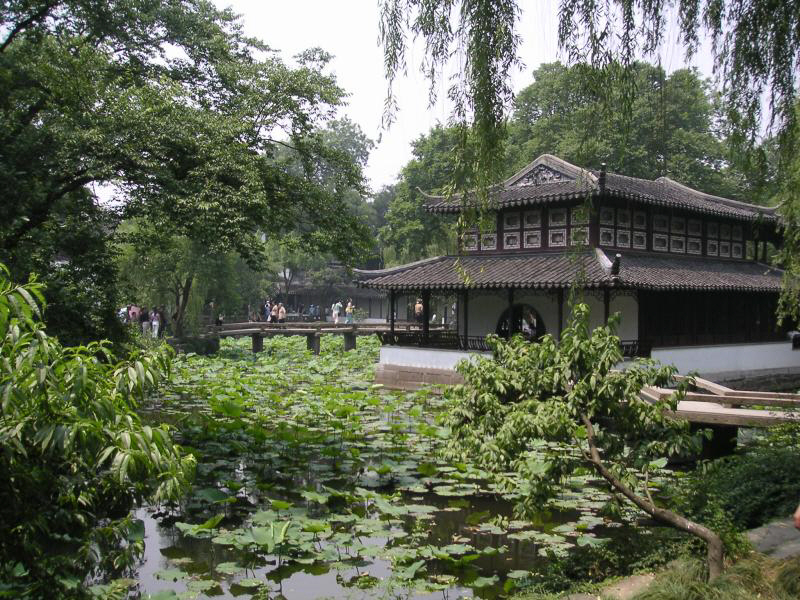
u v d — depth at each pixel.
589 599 6.49
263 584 7.85
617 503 8.16
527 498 7.47
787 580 5.81
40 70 14.03
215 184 14.61
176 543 9.30
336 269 62.12
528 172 26.28
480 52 7.62
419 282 25.12
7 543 5.09
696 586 5.75
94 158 14.11
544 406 7.47
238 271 50.72
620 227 24.67
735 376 26.44
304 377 25.38
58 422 4.87
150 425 5.69
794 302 12.47
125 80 17.70
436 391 24.14
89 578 7.84
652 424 7.61
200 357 30.19
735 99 8.41
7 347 4.91
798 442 10.41
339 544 8.95
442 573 8.25
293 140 17.95
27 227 14.54
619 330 23.78
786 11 7.96
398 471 12.18
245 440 14.55
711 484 9.33
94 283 15.16
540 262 23.91
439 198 27.16
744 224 29.98
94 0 15.81
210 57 18.72
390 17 8.01
